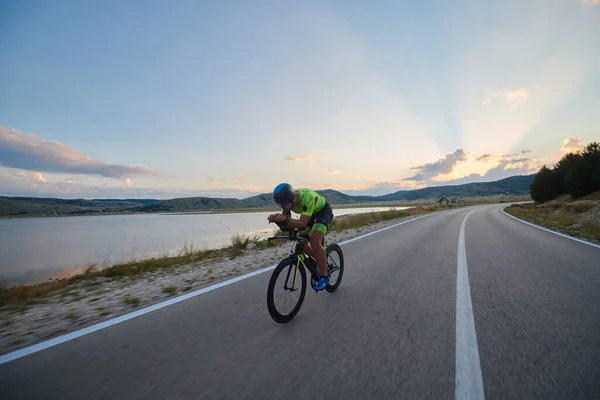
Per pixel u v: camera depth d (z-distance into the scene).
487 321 3.23
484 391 1.98
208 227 48.25
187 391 2.05
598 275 5.27
